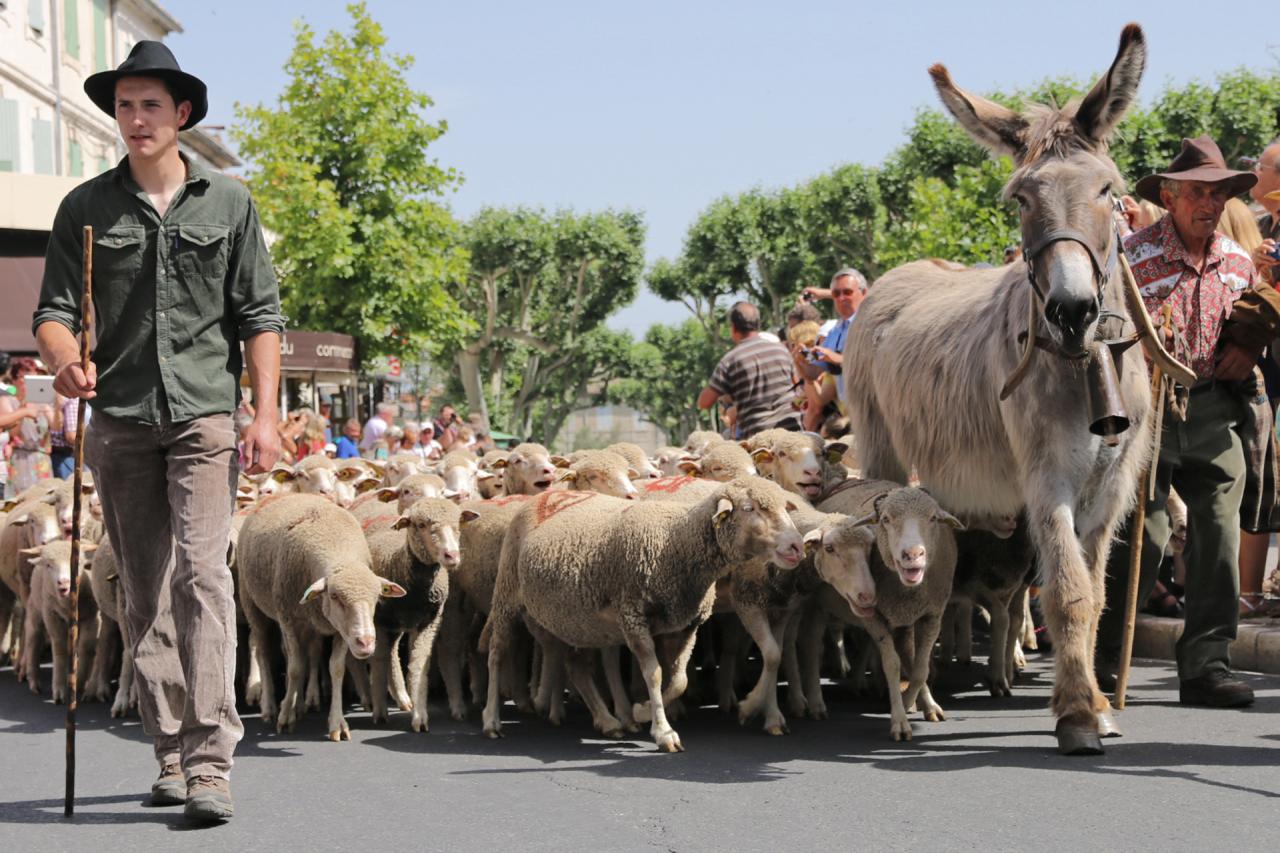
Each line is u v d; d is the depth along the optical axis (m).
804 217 78.50
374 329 48.00
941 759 8.45
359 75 47.91
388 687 11.37
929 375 10.15
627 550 9.23
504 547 10.18
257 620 11.08
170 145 7.61
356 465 15.50
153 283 7.47
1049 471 8.65
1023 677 12.03
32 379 11.16
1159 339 9.20
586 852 6.49
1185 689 10.34
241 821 7.27
